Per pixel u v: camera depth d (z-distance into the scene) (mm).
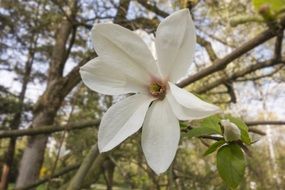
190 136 250
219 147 238
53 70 1031
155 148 211
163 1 671
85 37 948
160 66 224
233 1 788
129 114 224
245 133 240
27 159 1006
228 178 229
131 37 227
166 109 217
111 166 945
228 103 900
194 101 190
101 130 220
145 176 1022
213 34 862
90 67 234
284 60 614
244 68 827
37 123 958
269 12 187
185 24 215
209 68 439
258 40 343
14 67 1639
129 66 230
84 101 1061
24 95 1550
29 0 1002
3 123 1479
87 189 832
